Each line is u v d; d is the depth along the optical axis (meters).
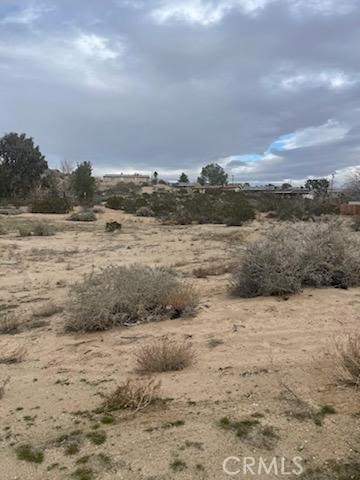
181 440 3.41
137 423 3.73
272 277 7.67
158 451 3.29
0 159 61.38
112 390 4.48
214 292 8.62
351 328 5.80
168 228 31.92
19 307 8.90
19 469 3.21
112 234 27.14
